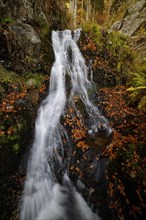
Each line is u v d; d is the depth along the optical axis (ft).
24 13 22.50
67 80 22.22
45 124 17.03
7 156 13.73
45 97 19.16
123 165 14.99
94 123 18.33
